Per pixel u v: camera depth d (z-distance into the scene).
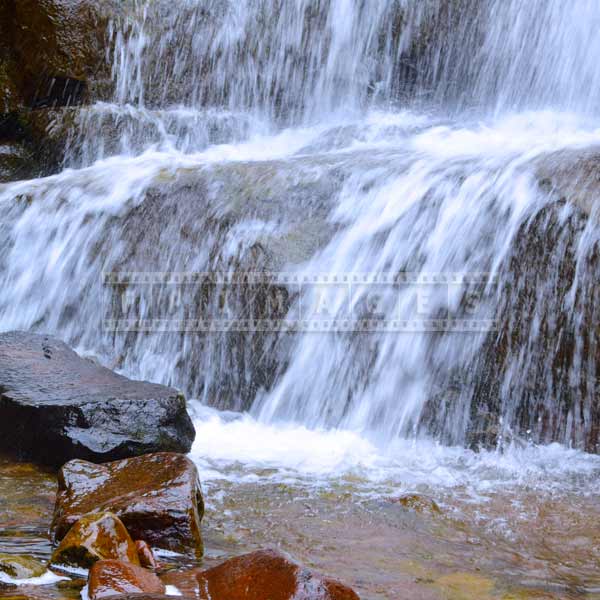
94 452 5.04
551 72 10.80
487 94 11.30
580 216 5.90
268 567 3.29
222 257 6.84
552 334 5.88
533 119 10.40
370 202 6.78
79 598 3.17
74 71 10.62
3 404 5.34
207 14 11.13
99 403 5.20
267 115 11.36
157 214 7.35
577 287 5.82
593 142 7.89
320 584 3.14
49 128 10.53
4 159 10.64
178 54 11.05
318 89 11.45
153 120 10.66
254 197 7.09
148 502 3.86
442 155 7.47
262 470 5.21
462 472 5.29
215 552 3.88
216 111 11.18
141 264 7.21
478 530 4.34
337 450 5.70
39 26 10.62
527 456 5.64
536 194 6.17
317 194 7.00
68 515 3.80
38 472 5.01
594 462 5.51
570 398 5.79
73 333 7.37
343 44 11.46
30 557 3.60
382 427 6.12
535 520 4.49
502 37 11.17
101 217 7.56
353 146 9.52
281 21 11.30
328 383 6.31
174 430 5.37
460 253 6.25
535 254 6.00
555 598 3.57
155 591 3.21
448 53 11.53
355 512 4.52
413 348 6.20
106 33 10.72
